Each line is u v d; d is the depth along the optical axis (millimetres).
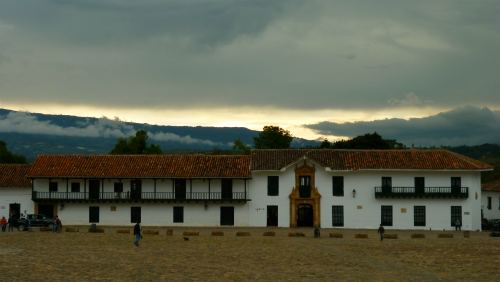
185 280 35375
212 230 74500
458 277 37312
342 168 80250
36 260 43219
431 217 80938
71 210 82812
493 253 50281
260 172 81688
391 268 41031
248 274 37781
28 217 76562
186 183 82125
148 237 63531
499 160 158000
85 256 45969
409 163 81000
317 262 43875
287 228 79375
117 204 82625
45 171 82188
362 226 81000
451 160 81625
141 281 34906
